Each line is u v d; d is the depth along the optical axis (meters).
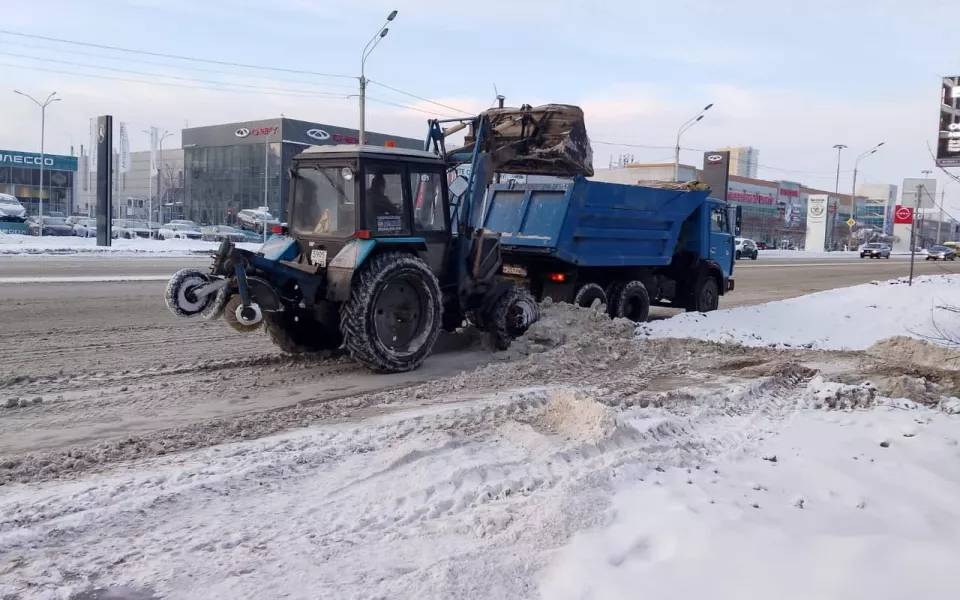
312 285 8.10
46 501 4.21
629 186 12.52
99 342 9.50
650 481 4.71
